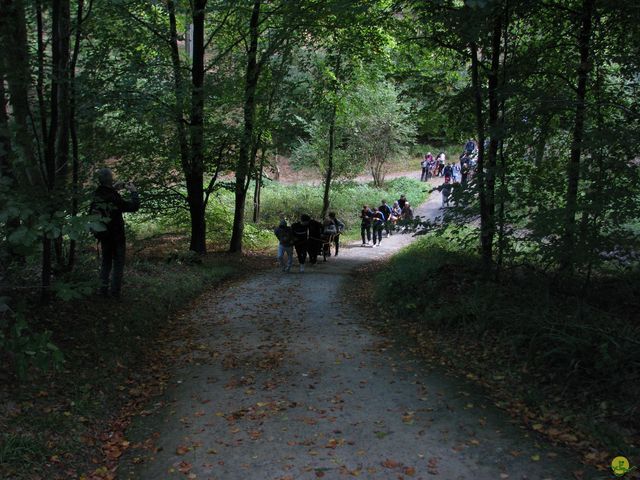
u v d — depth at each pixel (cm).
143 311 866
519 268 957
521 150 904
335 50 1881
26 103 707
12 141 537
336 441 470
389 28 1326
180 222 1766
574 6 920
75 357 618
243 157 1575
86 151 1086
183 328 880
